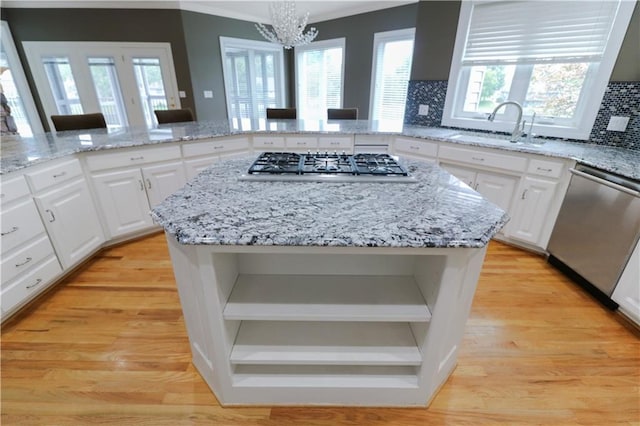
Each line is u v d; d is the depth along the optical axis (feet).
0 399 4.20
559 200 7.12
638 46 7.02
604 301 6.10
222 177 4.56
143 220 8.37
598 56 7.55
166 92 16.60
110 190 7.59
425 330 3.80
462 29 9.59
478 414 4.08
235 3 15.38
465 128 10.28
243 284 4.20
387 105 16.79
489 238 2.94
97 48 15.34
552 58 8.26
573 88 8.24
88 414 4.03
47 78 15.67
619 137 7.61
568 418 4.03
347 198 3.77
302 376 4.17
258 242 2.77
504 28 8.89
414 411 4.13
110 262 7.50
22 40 14.94
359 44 16.76
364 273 4.50
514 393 4.35
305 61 20.11
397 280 4.37
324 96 19.90
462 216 3.30
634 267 5.36
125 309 5.93
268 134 9.84
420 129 10.34
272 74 20.74
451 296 3.41
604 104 7.70
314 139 9.90
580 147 7.68
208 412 4.09
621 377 4.60
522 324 5.62
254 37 18.69
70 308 5.93
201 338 4.07
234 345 4.08
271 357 3.91
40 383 4.42
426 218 3.23
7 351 4.95
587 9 7.52
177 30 15.40
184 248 3.34
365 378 4.16
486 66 9.60
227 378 3.96
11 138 8.04
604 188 5.90
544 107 8.84
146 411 4.08
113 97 16.44
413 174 4.87
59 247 6.38
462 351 5.03
